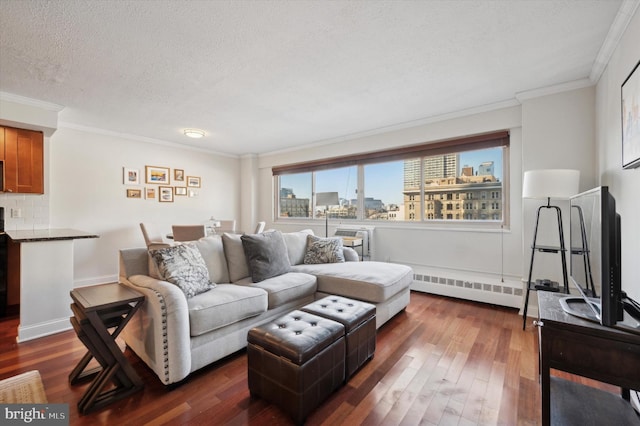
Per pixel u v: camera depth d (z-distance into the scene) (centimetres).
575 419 141
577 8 171
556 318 130
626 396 156
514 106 317
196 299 196
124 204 449
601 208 122
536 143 286
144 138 470
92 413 153
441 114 359
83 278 408
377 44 208
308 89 285
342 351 175
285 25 185
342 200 497
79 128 403
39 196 355
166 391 172
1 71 244
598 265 130
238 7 168
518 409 156
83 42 202
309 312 199
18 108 300
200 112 350
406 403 162
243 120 382
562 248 258
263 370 159
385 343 236
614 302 119
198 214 548
